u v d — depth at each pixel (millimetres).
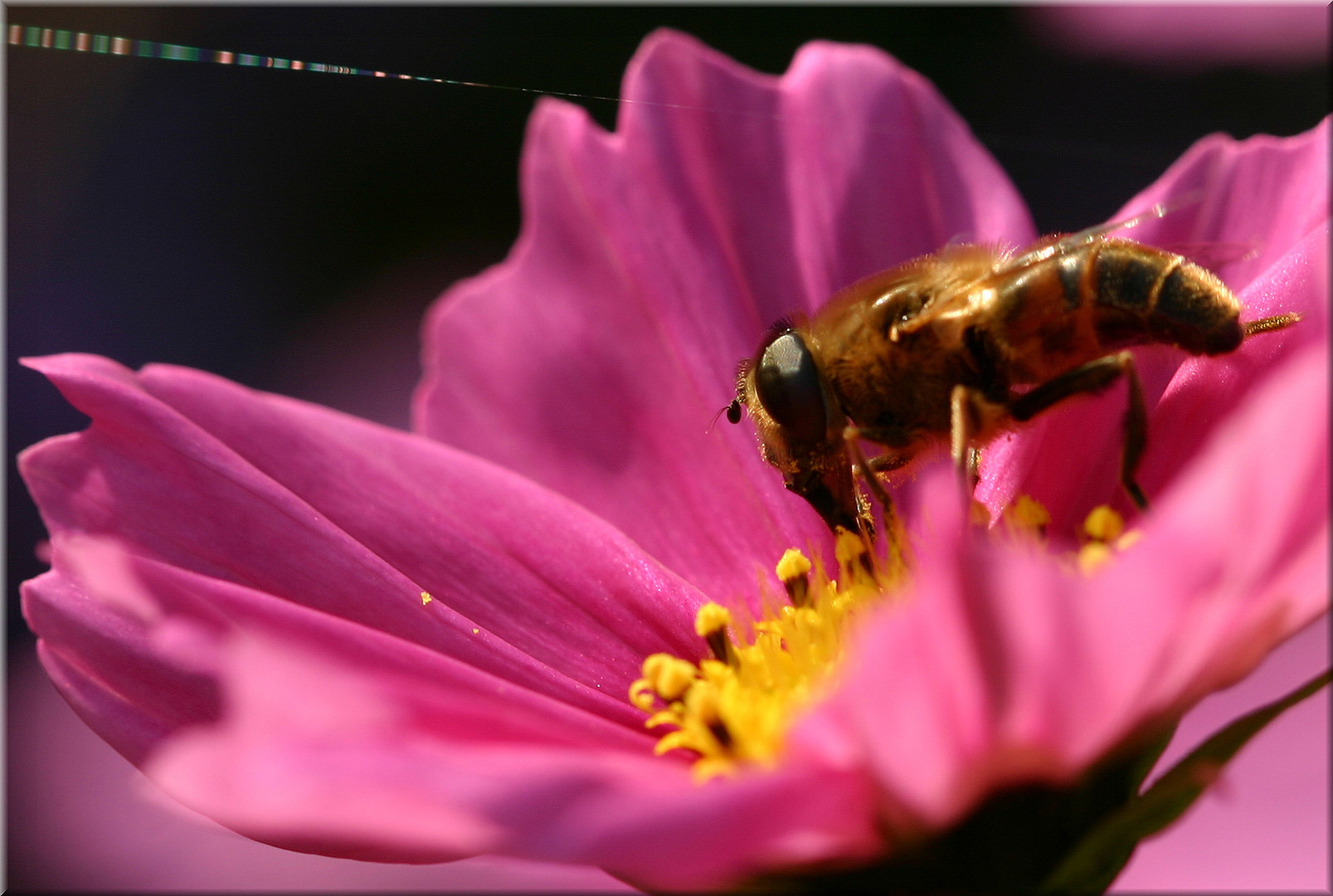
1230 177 125
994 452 121
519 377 129
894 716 101
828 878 106
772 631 116
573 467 128
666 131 130
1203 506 99
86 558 104
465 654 118
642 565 122
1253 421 99
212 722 113
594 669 120
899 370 118
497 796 100
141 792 105
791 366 118
